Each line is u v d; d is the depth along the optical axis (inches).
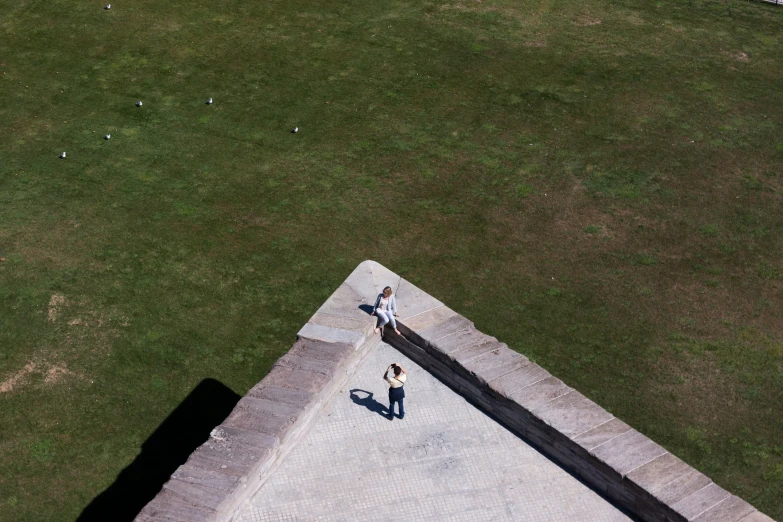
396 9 1589.6
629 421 906.7
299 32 1519.4
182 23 1531.7
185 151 1263.5
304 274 1068.5
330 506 627.5
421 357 730.2
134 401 922.7
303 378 677.9
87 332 991.0
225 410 919.0
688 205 1189.7
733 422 908.0
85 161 1240.8
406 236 1127.6
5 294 1032.8
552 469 653.3
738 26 1582.2
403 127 1317.7
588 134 1316.4
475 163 1251.8
